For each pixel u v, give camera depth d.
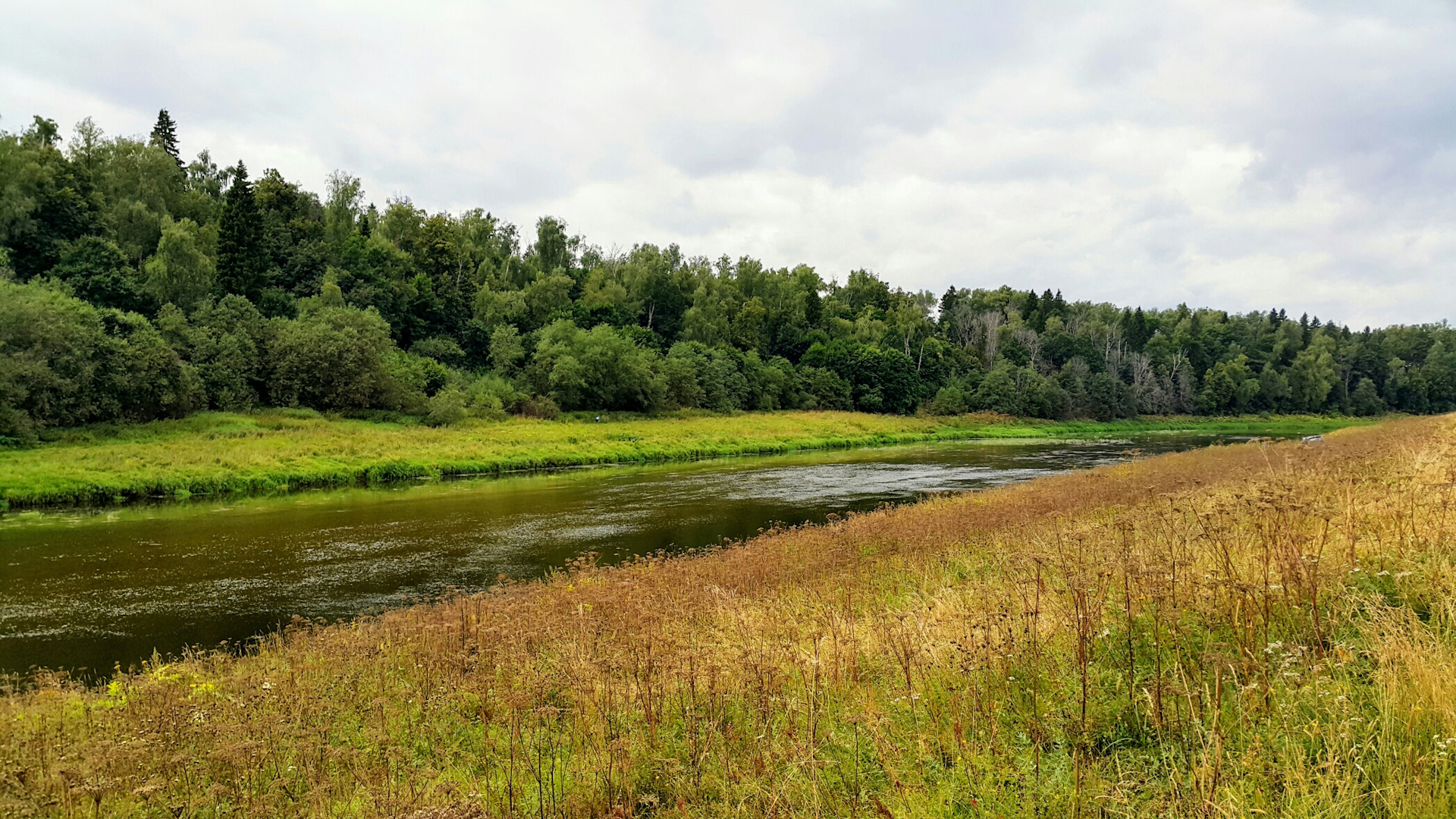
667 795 6.17
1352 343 139.00
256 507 29.39
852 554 15.05
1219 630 6.74
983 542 15.24
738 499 31.28
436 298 85.81
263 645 12.09
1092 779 5.20
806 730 6.60
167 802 6.17
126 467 32.72
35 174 62.22
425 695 8.72
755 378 89.38
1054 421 97.25
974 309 159.75
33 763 6.15
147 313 60.09
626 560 19.20
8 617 15.09
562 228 129.75
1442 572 6.72
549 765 6.72
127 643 13.56
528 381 73.19
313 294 76.94
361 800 6.29
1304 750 4.98
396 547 21.77
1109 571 8.16
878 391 97.62
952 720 6.12
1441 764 4.55
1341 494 10.33
